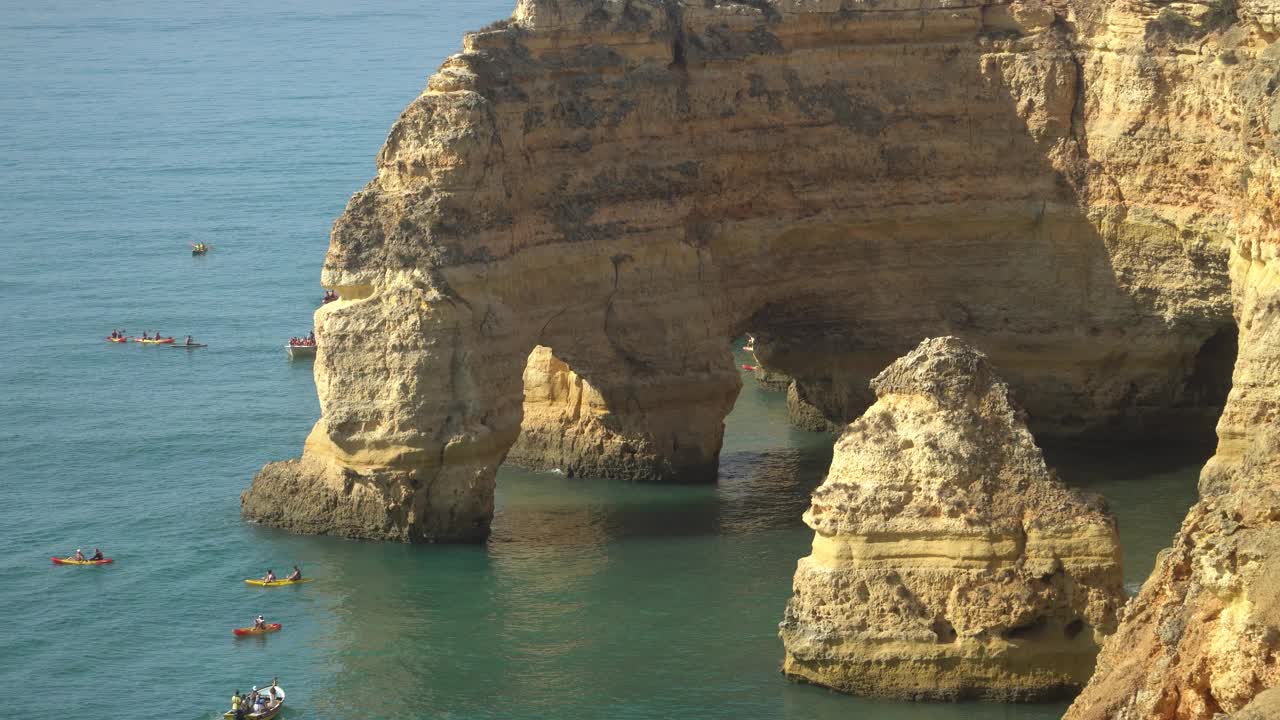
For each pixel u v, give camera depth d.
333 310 96.38
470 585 90.38
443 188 96.00
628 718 75.38
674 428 105.62
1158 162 105.38
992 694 72.19
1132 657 56.38
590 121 102.56
